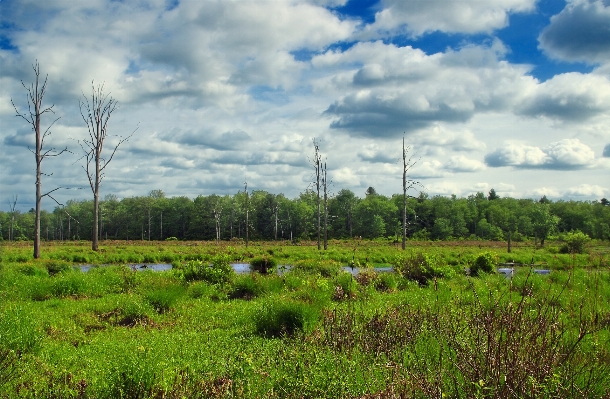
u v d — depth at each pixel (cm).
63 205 2992
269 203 10006
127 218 10981
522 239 8500
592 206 10400
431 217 9575
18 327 777
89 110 3600
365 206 9725
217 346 773
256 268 2497
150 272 1869
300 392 491
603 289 965
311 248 4853
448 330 536
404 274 1861
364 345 645
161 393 520
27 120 2850
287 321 888
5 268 1831
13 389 549
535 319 459
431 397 425
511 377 399
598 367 477
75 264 3111
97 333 935
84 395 532
